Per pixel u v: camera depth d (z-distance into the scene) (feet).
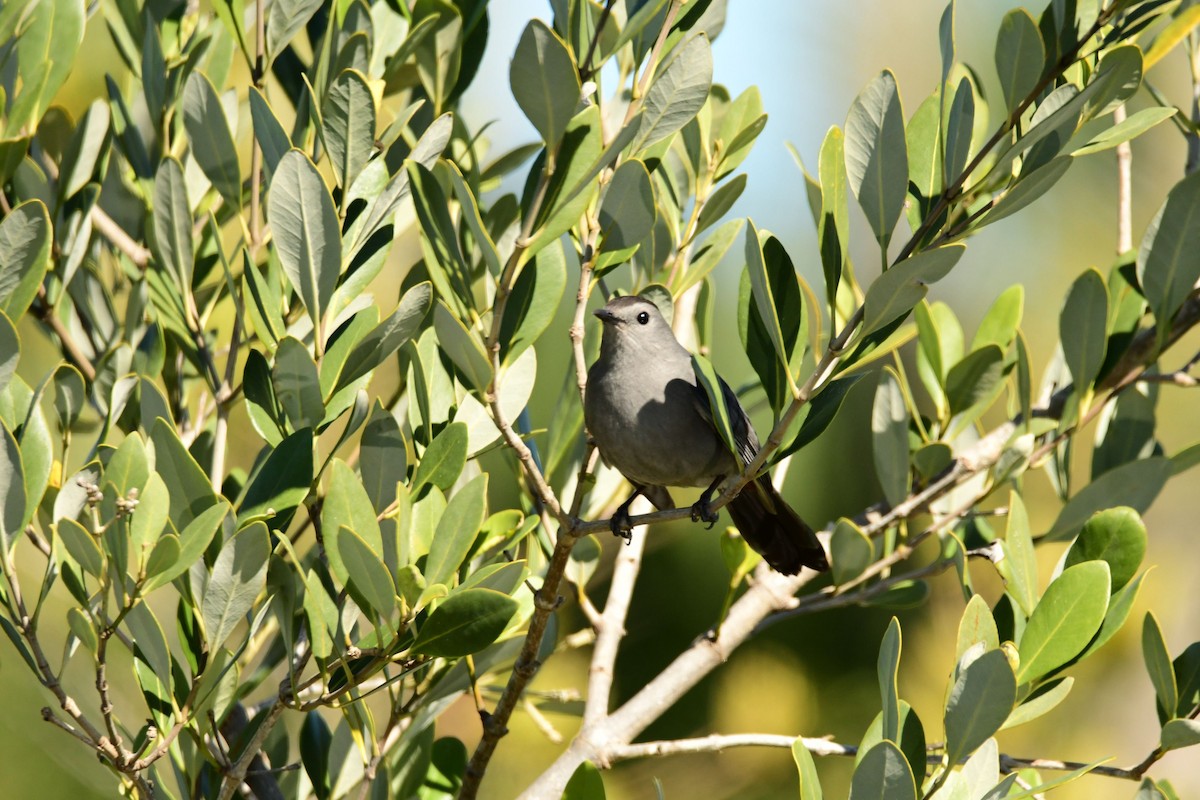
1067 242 46.24
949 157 18.37
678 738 40.19
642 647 41.42
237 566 17.89
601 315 26.18
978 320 47.37
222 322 34.14
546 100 16.08
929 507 28.58
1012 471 25.82
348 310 20.94
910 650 40.73
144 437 20.51
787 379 19.65
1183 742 20.04
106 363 23.86
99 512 17.44
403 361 24.31
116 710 31.86
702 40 19.45
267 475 19.12
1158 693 21.12
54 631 32.58
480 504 18.13
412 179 18.49
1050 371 29.94
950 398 28.02
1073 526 25.76
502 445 21.99
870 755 16.55
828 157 18.40
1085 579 18.98
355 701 19.53
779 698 39.75
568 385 26.50
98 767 32.17
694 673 26.12
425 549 19.33
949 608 40.06
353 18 22.97
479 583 18.85
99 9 30.45
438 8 24.00
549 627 25.34
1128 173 28.32
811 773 17.56
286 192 18.16
